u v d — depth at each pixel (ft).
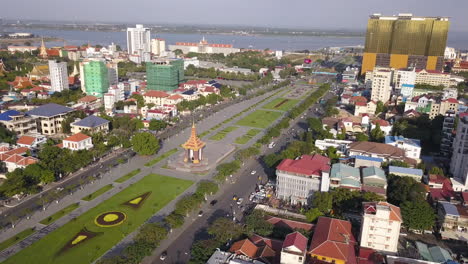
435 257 522.88
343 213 649.20
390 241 538.88
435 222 630.74
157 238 546.67
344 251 504.43
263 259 495.00
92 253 538.06
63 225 606.96
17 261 515.09
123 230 594.65
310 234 568.82
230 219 636.48
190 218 643.86
